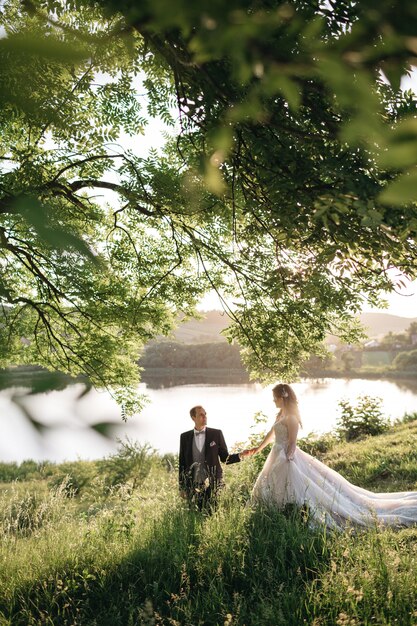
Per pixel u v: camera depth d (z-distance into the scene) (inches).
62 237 15.2
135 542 201.5
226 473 339.9
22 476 493.7
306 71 17.1
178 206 229.5
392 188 14.6
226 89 71.4
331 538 198.5
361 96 15.9
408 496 268.1
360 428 540.7
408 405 1706.4
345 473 363.3
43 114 20.0
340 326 263.1
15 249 186.5
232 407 1713.8
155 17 15.5
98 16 101.7
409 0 15.4
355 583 157.6
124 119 251.3
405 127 15.2
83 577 177.5
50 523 224.1
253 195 135.6
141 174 246.2
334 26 66.9
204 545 192.7
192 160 189.9
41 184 177.5
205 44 16.6
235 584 174.1
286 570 181.2
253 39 16.7
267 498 246.8
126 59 119.3
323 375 3385.8
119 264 305.7
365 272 158.7
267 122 84.9
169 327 320.5
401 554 177.2
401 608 144.6
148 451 468.4
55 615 163.3
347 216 109.9
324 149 106.7
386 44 16.0
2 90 17.5
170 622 154.3
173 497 252.4
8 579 180.4
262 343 247.8
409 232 99.0
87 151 248.7
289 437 256.1
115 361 320.5
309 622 144.7
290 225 122.9
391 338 4092.0
